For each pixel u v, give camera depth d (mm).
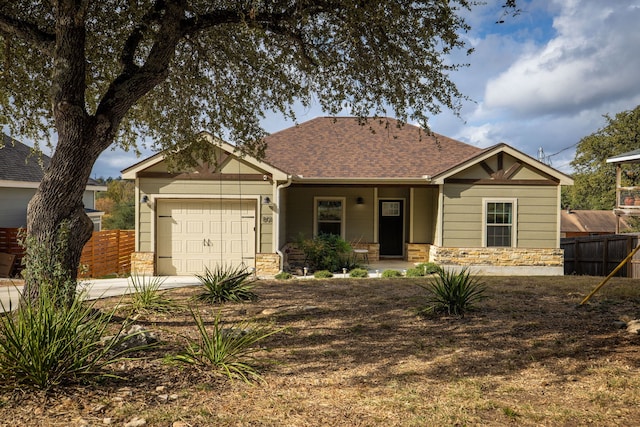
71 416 3199
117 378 3977
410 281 10711
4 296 8883
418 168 15812
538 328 6047
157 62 6238
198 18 6770
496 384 4152
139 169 13438
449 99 7453
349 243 16141
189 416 3297
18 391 3496
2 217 15953
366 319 6676
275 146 17391
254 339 5027
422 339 5652
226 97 8898
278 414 3410
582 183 37312
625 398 3770
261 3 6859
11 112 8602
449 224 14898
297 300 8102
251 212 13820
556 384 4133
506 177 14859
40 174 17797
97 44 7906
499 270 14781
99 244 15508
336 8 6750
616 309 7000
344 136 18156
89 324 4344
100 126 5883
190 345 4801
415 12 6715
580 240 17719
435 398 3809
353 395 3854
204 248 13820
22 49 7871
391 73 7543
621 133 35469
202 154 10320
